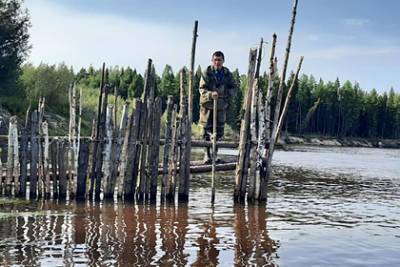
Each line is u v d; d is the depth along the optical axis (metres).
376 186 22.50
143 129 14.95
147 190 15.04
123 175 14.84
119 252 9.09
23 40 51.25
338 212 14.52
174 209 13.80
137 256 8.87
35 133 14.71
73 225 11.26
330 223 12.74
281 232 11.33
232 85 16.62
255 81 15.26
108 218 12.21
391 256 9.60
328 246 10.20
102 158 14.94
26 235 10.16
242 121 15.45
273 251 9.62
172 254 9.08
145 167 15.04
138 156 14.98
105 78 14.91
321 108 154.00
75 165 14.77
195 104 73.38
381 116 162.25
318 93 155.12
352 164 40.03
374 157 58.91
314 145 120.81
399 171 33.28
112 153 14.83
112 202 14.60
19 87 51.88
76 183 14.79
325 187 21.09
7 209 13.02
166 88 108.06
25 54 51.75
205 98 16.14
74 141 14.77
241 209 14.20
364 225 12.65
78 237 10.12
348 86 157.88
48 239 9.88
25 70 57.44
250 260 8.91
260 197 15.60
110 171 14.82
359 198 17.86
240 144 15.37
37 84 56.25
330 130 154.88
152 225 11.55
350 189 20.78
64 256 8.72
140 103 14.85
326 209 14.96
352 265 8.93
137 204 14.45
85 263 8.34
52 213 12.65
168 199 15.07
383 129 162.88
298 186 21.02
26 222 11.45
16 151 14.73
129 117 14.84
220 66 16.33
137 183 15.16
